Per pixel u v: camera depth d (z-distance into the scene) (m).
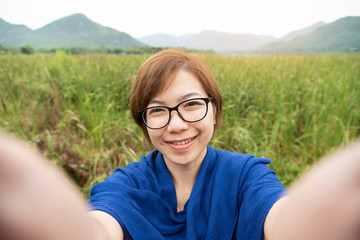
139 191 0.42
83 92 1.62
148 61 0.42
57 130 1.35
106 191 0.40
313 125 1.34
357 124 1.38
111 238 0.30
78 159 1.11
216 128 0.51
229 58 3.16
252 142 1.24
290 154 1.23
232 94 1.64
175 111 0.41
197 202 0.42
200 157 0.46
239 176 0.42
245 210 0.36
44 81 2.02
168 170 0.47
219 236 0.40
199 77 0.42
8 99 1.70
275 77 1.94
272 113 1.42
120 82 1.88
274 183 0.36
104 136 1.27
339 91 1.50
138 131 1.31
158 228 0.42
